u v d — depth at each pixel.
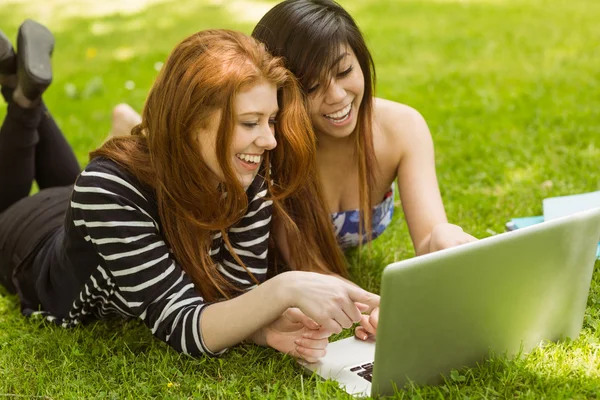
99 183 2.53
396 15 8.54
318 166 3.10
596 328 2.64
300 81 2.69
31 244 3.13
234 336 2.51
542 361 2.46
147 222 2.57
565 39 7.09
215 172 2.47
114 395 2.47
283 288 2.42
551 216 3.27
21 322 3.06
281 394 2.45
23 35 3.47
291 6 2.69
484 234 3.55
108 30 8.51
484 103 5.46
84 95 6.08
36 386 2.57
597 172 4.16
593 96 5.45
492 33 7.49
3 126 3.54
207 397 2.46
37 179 3.81
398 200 4.12
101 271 2.71
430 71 6.40
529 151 4.51
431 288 2.14
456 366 2.39
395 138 3.08
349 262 3.42
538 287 2.39
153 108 2.46
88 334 2.91
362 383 2.44
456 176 4.30
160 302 2.58
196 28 8.38
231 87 2.33
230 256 2.81
